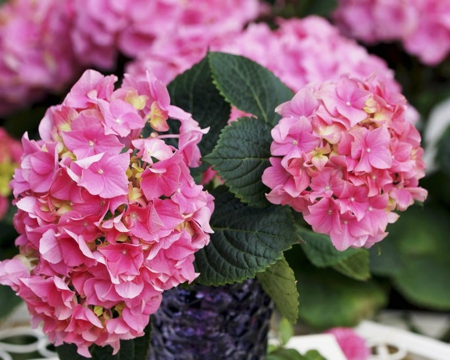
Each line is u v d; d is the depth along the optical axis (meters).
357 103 1.03
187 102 1.13
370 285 1.74
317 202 1.02
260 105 1.13
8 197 1.74
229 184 1.03
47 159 1.00
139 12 1.74
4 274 1.01
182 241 0.99
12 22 1.94
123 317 1.01
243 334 1.15
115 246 0.98
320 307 1.68
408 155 1.04
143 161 1.01
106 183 0.97
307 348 1.33
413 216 1.96
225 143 1.04
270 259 1.03
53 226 0.99
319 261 1.18
